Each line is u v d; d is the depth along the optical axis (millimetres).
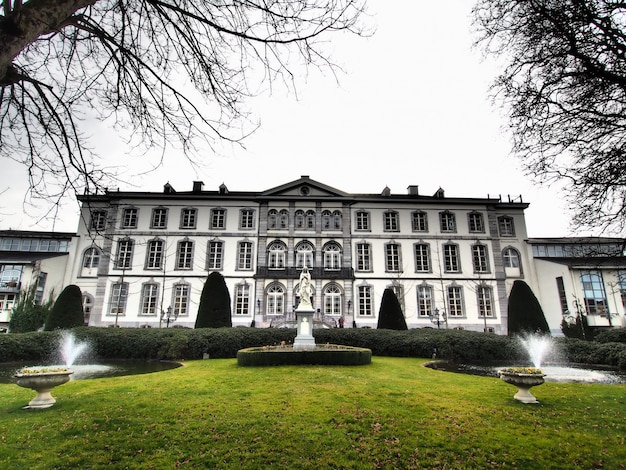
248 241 36562
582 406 9016
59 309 24047
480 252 37156
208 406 8875
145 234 36281
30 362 18812
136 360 19594
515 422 7887
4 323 31828
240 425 7629
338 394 9945
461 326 35188
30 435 6996
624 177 6883
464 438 7059
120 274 35156
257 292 34969
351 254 36562
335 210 37688
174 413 8312
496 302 35812
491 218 37875
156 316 34469
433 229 37562
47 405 8883
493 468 6059
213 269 35750
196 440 6930
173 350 19500
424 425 7676
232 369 14531
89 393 10195
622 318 30969
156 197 37125
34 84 5484
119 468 5926
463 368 17000
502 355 19703
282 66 5941
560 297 33906
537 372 9430
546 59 6789
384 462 6219
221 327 24141
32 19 3773
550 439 7020
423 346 19844
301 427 7531
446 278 36281
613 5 5922
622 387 11211
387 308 26688
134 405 8922
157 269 35562
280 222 37375
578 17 6078
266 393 10180
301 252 36594
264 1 5297
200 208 37250
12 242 36531
